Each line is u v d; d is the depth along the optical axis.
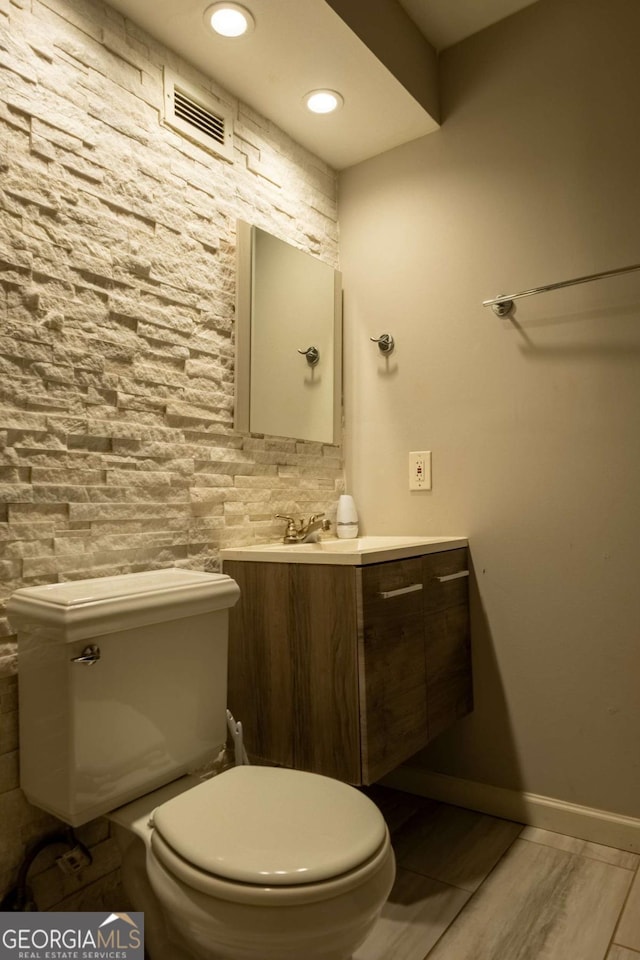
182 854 0.98
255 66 1.83
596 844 1.74
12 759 1.28
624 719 1.73
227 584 1.47
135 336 1.59
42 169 1.39
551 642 1.86
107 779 1.20
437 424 2.12
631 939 1.35
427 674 1.74
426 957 1.31
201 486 1.76
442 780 2.03
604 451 1.79
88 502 1.46
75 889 1.38
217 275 1.85
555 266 1.89
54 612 1.16
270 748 1.65
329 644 1.54
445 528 2.09
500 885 1.55
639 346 1.74
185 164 1.76
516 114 1.99
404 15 1.97
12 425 1.31
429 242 2.17
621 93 1.80
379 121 2.11
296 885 0.91
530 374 1.93
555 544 1.86
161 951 1.16
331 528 2.26
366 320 2.32
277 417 2.03
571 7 1.89
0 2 1.33
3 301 1.30
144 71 1.66
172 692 1.34
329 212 2.36
